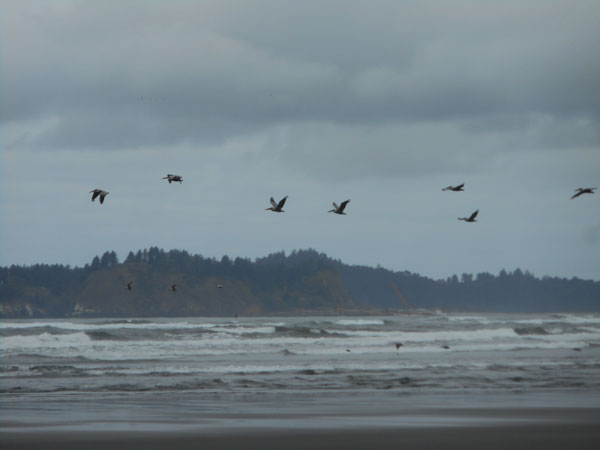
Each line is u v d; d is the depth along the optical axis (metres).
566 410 54.41
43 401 59.12
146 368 83.06
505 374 79.69
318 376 76.81
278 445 41.75
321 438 43.59
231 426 47.31
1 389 66.56
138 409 54.72
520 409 54.88
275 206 52.34
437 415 52.06
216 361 93.88
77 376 76.50
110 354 102.00
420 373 80.00
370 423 48.59
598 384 71.25
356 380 73.69
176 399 60.50
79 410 54.12
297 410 54.38
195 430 45.94
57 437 43.59
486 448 41.19
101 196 46.84
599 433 45.50
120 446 41.38
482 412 53.41
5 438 43.22
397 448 41.06
